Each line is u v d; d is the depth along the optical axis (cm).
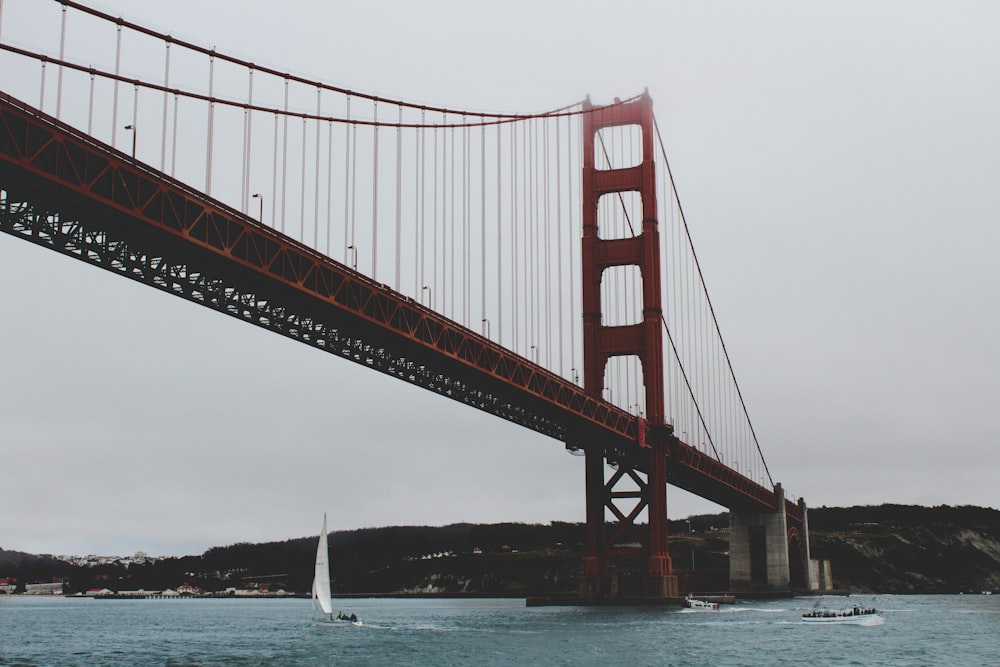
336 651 7244
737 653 6812
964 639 8369
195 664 6481
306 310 6366
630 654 6669
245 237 5672
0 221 4872
